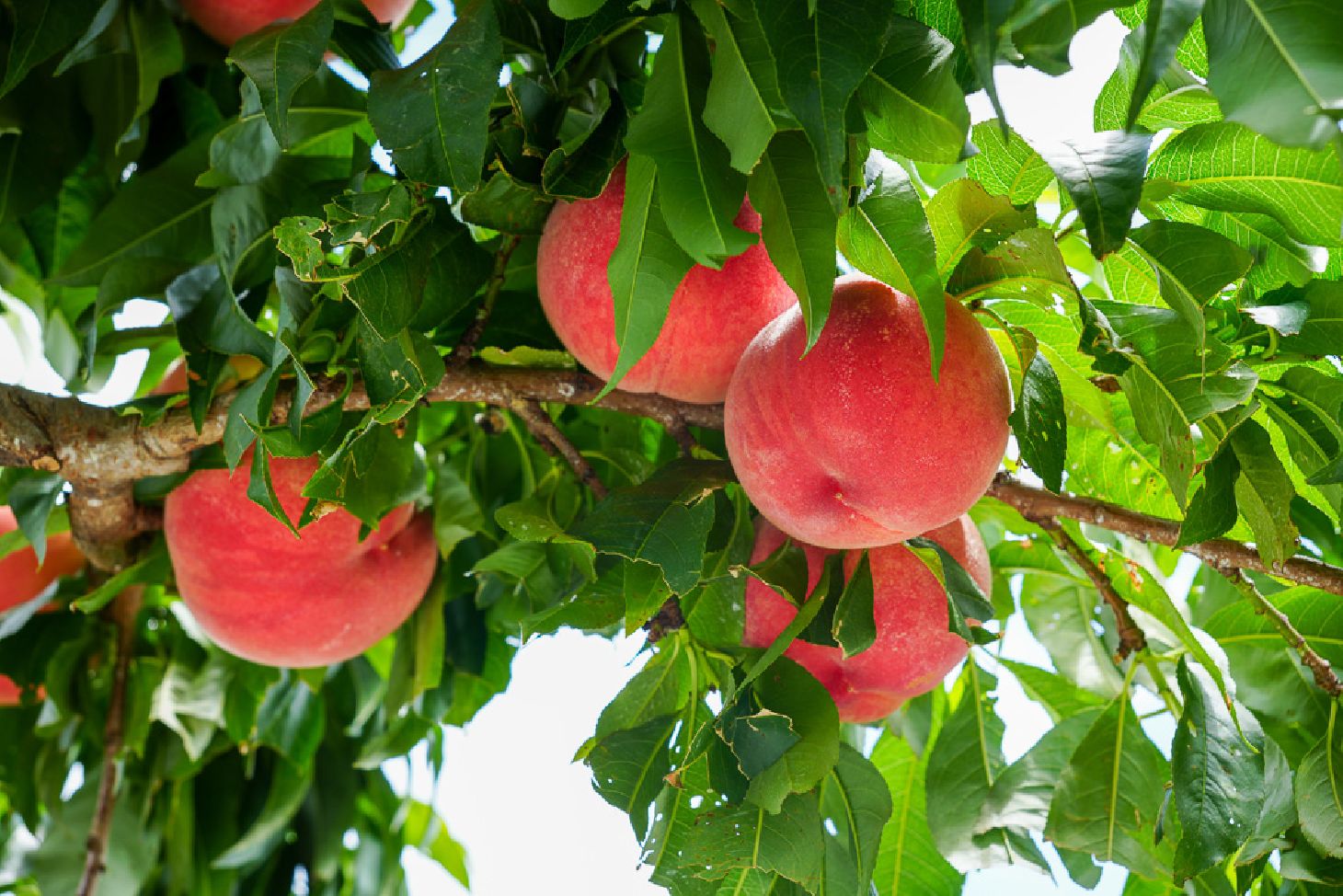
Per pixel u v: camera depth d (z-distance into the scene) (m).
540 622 1.74
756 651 1.84
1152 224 1.64
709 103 1.39
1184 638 1.85
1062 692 2.41
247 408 1.78
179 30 2.35
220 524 2.16
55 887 2.85
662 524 1.69
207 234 2.25
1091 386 1.87
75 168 2.40
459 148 1.50
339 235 1.60
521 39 1.68
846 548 1.75
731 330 1.78
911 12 1.57
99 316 2.10
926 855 2.41
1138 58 1.67
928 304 1.47
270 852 3.11
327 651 2.36
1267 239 1.83
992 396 1.61
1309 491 2.00
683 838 1.87
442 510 2.35
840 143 1.26
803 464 1.63
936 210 1.66
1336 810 1.88
